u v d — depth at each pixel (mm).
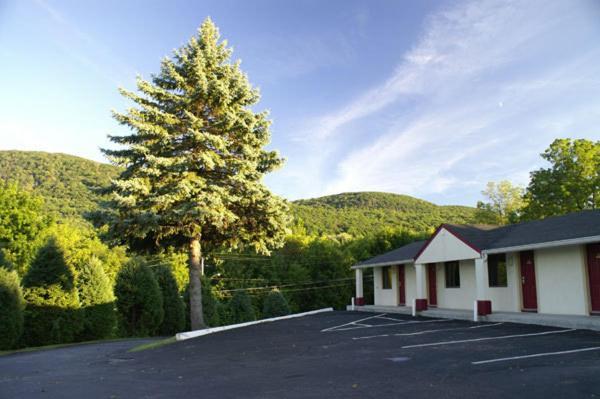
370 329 15266
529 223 18859
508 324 14812
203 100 18266
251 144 19219
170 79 18344
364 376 7926
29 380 9320
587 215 16453
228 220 18266
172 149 17984
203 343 14234
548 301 16078
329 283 55281
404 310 21734
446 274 21453
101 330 22875
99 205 17062
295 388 7277
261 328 17516
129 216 16844
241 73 19188
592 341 10438
